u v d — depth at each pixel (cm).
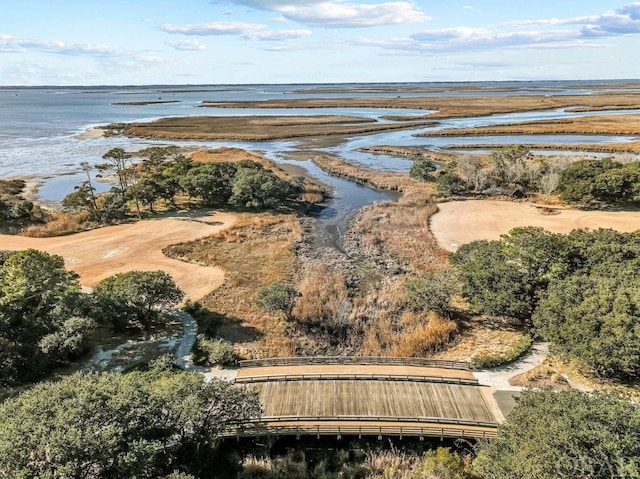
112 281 3250
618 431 1588
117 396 1719
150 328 3173
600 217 5291
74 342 2642
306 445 2159
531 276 3206
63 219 5281
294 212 5850
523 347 2812
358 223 5409
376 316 3369
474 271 3328
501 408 2278
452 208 5853
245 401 2019
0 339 2522
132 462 1504
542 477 1473
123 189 6150
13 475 1355
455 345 2997
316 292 3688
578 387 2442
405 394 2386
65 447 1444
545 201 6028
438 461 1881
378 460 2048
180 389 1920
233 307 3500
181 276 3991
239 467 1992
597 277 2898
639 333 2288
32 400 1658
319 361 2738
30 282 2844
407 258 4425
